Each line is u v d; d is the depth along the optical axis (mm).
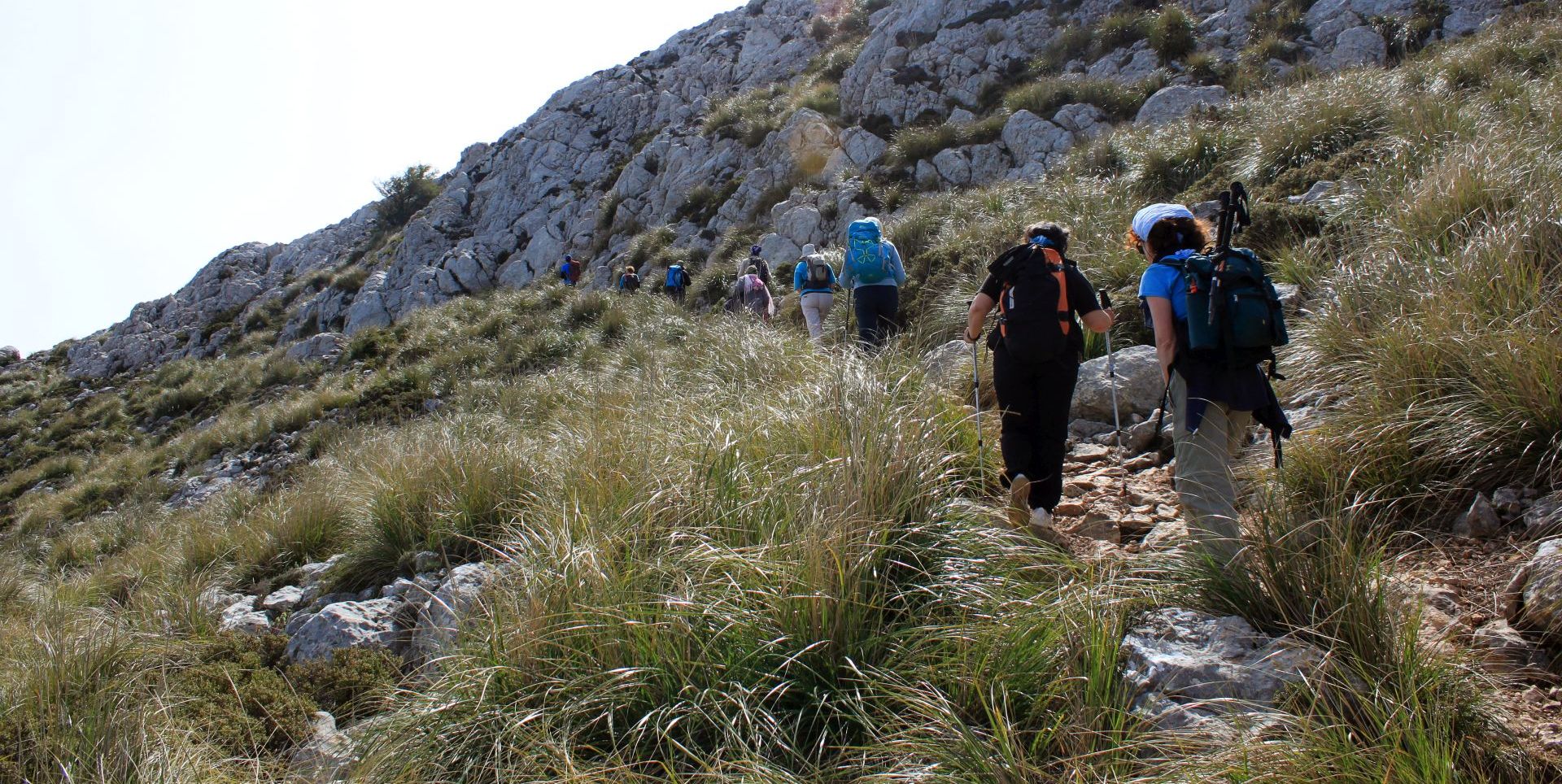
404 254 32625
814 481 3947
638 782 2830
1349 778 2209
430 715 3248
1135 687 2811
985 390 6219
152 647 4277
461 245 31422
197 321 40094
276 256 44062
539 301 20422
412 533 5766
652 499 4090
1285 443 4371
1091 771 2434
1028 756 2627
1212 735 2490
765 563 3453
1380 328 4734
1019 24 21906
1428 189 6207
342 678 4090
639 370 10000
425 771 3049
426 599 4766
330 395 17469
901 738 2750
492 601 3818
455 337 19547
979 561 3615
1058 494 4289
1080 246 8797
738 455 4516
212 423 20609
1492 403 3742
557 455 5930
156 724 3268
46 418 28484
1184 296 3477
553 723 3074
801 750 2912
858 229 8219
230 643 4598
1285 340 3412
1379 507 3791
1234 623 2963
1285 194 8609
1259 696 2646
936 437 4699
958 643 3037
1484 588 3189
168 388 26359
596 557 3652
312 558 6715
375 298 31172
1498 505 3500
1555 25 11922
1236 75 17156
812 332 9742
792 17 34031
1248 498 3971
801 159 21953
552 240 29500
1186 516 3496
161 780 3000
